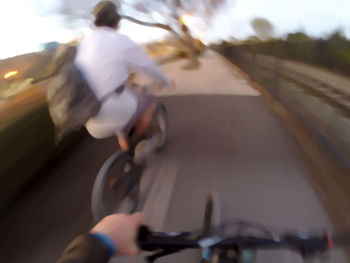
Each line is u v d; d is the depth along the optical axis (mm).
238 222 971
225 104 5570
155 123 2463
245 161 3154
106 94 1679
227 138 3818
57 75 1683
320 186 2619
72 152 3568
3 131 2346
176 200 2486
